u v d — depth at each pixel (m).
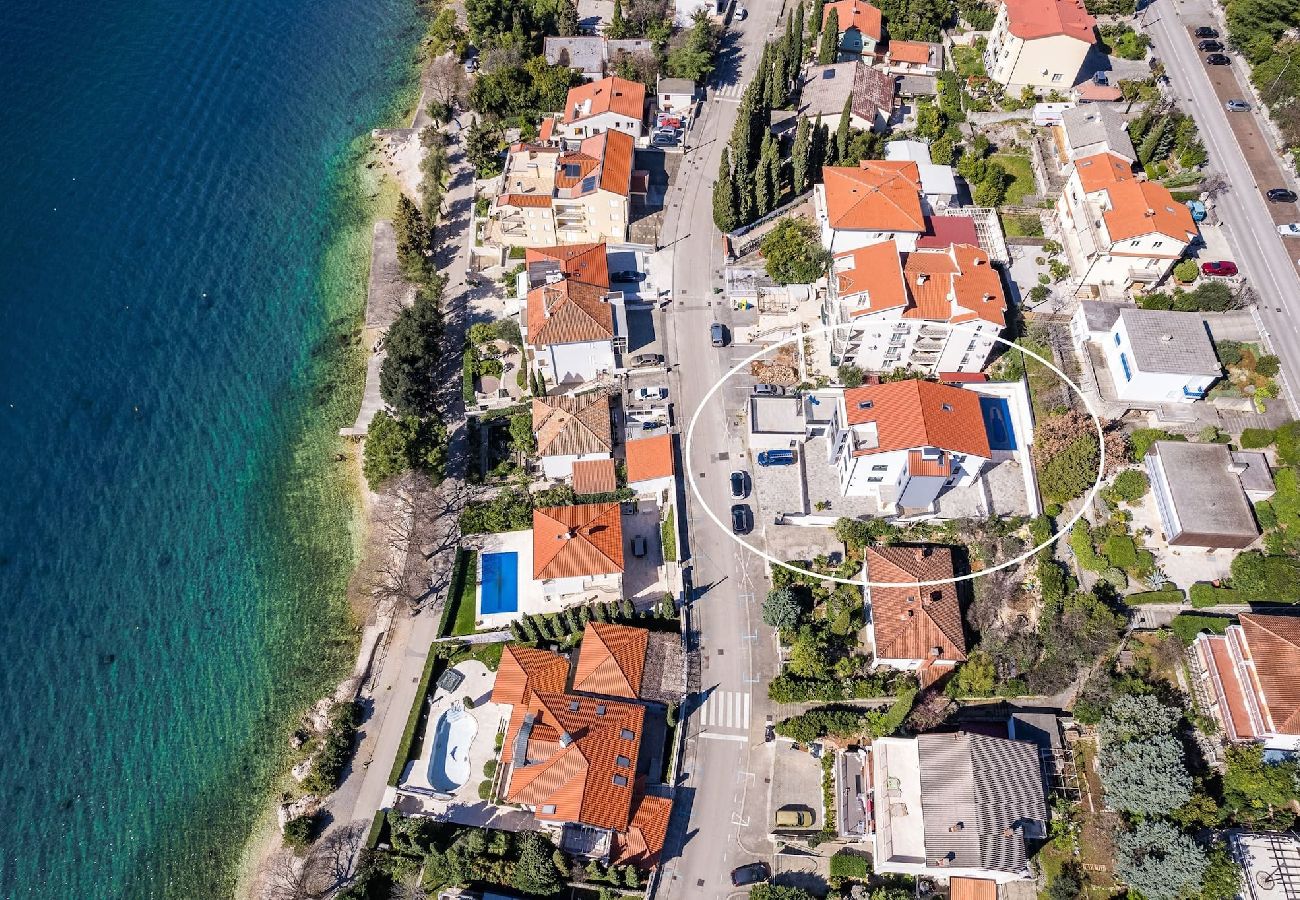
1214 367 91.62
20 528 107.44
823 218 111.19
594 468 98.12
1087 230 105.00
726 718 82.75
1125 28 137.50
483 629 91.69
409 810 82.00
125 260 132.75
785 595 84.31
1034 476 91.88
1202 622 79.56
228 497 109.19
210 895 83.06
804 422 98.50
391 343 107.19
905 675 82.44
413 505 96.38
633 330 111.06
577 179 116.69
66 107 154.75
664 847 76.44
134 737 92.56
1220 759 73.62
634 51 141.88
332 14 172.00
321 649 96.19
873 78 127.38
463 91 143.75
